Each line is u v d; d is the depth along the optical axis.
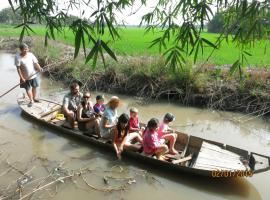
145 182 6.32
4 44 26.81
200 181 6.32
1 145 7.90
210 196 5.94
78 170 6.71
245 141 8.48
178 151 7.32
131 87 12.69
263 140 8.55
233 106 10.80
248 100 10.74
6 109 10.55
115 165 6.93
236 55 16.31
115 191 6.02
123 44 21.47
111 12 2.65
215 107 10.95
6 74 16.39
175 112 10.80
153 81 12.18
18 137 8.38
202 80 11.36
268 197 5.88
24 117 9.78
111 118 7.63
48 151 7.58
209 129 9.34
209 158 6.45
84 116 8.17
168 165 6.43
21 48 9.76
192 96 11.37
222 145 6.88
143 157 6.75
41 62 16.81
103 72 13.34
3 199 5.47
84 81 13.50
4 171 6.65
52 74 15.14
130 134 7.28
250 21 2.46
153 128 6.73
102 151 7.55
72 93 8.50
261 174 6.60
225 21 2.90
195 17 2.52
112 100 7.65
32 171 6.66
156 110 10.99
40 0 2.73
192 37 2.53
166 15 3.07
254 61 14.23
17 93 12.55
